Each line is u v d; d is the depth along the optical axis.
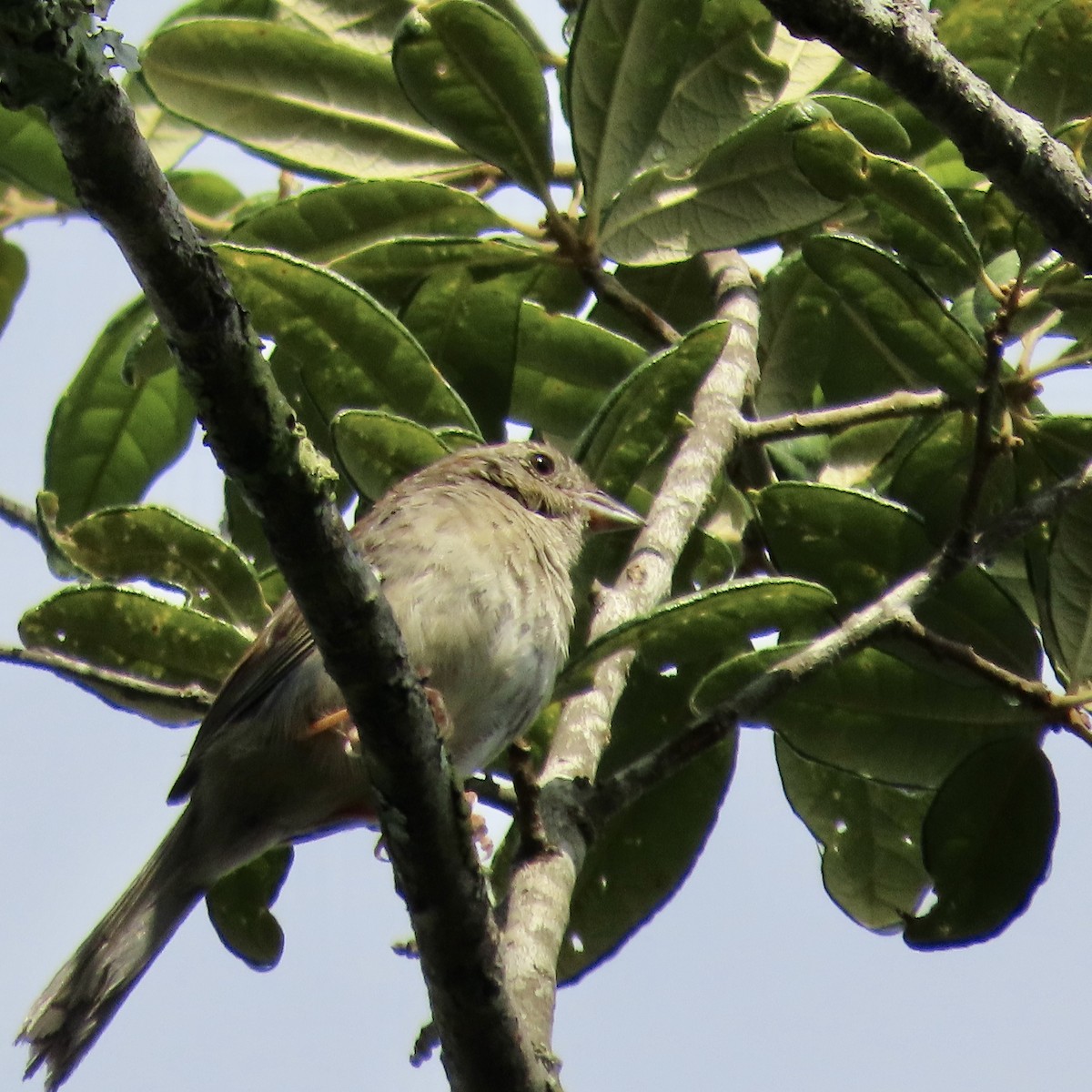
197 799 8.58
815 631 8.78
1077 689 8.41
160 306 4.76
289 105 10.02
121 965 8.39
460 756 8.46
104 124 4.40
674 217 9.46
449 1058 6.04
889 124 9.20
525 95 9.11
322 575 5.34
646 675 9.04
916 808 9.84
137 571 8.80
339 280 8.60
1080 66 8.36
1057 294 7.94
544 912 6.74
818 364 10.18
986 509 9.02
